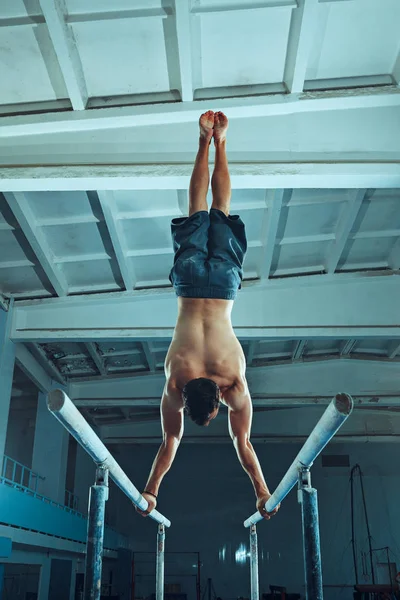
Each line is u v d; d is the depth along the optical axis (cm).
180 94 717
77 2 609
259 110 725
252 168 717
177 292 342
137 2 616
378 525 2186
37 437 1588
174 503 2295
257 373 1689
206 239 344
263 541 2212
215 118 358
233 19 640
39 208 941
